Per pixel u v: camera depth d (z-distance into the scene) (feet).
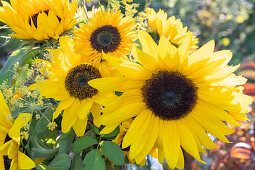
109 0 1.53
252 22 6.46
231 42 5.79
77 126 1.32
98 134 1.38
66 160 1.29
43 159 1.37
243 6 6.23
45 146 1.39
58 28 1.38
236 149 2.37
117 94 1.41
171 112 1.32
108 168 1.44
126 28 1.42
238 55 5.67
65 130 1.31
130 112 1.30
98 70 1.37
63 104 1.33
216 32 5.50
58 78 1.37
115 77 1.24
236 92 1.29
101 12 1.44
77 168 1.33
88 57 1.38
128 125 1.36
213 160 2.55
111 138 1.39
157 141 1.34
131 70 1.24
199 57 1.23
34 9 1.46
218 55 1.24
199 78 1.29
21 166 1.23
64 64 1.37
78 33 1.39
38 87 1.34
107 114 1.26
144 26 1.60
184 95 1.30
